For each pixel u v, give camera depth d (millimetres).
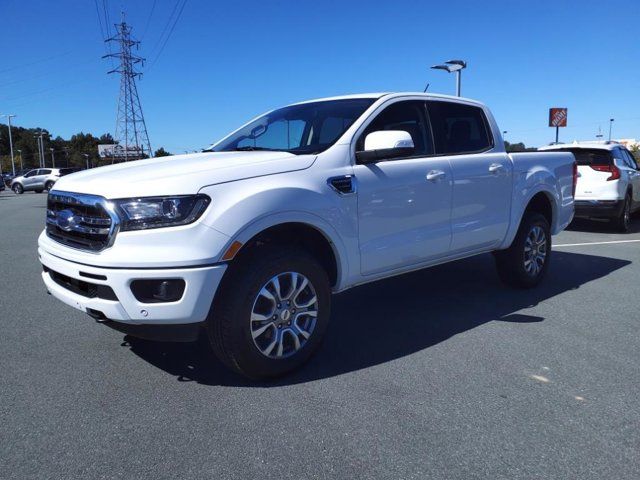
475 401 3207
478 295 5625
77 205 3354
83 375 3607
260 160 3564
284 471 2520
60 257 3428
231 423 2953
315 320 3656
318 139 4203
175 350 4070
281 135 4527
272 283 3395
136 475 2490
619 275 6586
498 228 5215
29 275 6793
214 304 3258
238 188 3273
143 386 3439
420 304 5305
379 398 3248
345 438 2797
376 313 5012
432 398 3246
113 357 3932
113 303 3105
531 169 5617
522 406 3146
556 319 4793
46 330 4539
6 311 5109
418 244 4375
